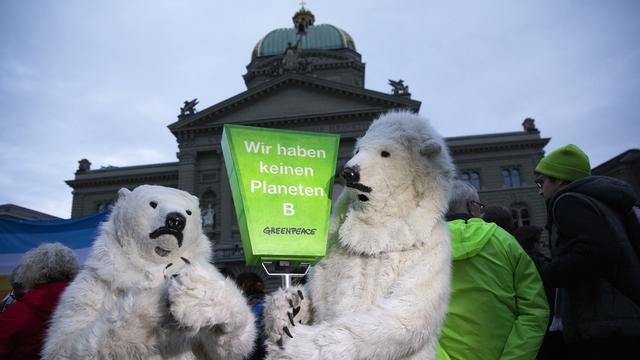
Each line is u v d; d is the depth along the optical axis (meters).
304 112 37.06
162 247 2.18
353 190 2.10
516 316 2.79
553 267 2.76
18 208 33.66
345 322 1.64
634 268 2.56
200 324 1.46
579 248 2.62
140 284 1.77
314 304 2.08
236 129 2.03
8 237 7.55
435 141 2.15
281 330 1.73
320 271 2.16
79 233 7.60
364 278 1.97
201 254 2.44
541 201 37.44
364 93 36.56
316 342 1.56
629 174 29.19
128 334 1.59
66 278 3.45
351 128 35.88
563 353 3.54
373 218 2.09
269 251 1.84
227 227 34.66
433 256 1.96
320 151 2.12
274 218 1.90
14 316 2.97
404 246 1.97
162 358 1.83
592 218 2.66
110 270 2.09
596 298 2.62
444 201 2.13
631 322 2.50
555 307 3.40
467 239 2.85
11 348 2.94
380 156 2.14
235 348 1.79
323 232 1.95
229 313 1.58
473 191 3.55
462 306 2.74
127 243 2.20
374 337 1.60
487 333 2.67
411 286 1.82
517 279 2.82
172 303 1.45
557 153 3.28
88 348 1.61
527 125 40.16
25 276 3.34
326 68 46.00
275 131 2.08
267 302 1.89
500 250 2.85
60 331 1.92
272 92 37.91
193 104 38.97
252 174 1.95
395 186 2.09
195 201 2.53
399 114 2.38
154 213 2.21
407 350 1.70
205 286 1.49
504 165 39.09
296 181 2.00
